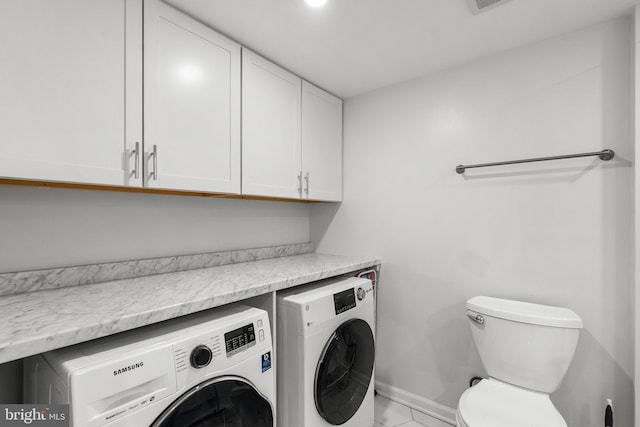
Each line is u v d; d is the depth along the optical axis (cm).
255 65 170
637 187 131
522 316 143
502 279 174
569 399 154
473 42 164
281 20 144
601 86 147
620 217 142
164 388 89
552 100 160
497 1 132
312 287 167
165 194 168
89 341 94
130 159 119
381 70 195
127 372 82
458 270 189
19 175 94
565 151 156
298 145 199
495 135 176
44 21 99
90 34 109
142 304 104
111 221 148
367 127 229
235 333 111
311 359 139
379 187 223
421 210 204
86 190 140
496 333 151
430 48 170
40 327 82
